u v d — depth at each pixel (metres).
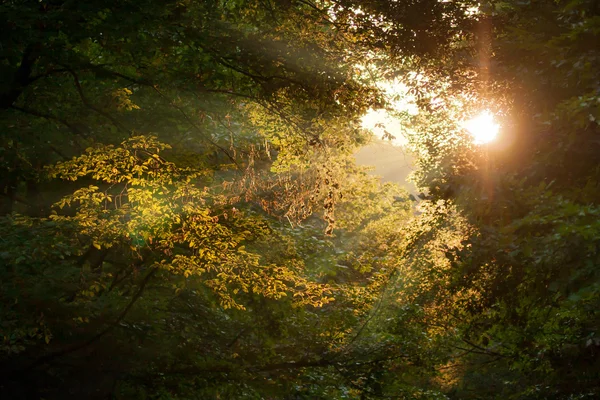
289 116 14.92
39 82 12.23
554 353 12.22
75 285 9.95
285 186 15.86
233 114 15.27
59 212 12.75
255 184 14.70
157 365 12.46
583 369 10.41
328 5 14.11
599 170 8.37
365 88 14.35
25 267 9.13
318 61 13.77
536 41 9.89
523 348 13.61
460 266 11.16
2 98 11.36
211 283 12.29
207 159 15.26
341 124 14.88
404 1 12.77
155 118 14.41
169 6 11.41
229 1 14.38
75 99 13.30
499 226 9.36
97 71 12.17
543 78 9.99
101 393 11.72
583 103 7.22
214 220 11.62
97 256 12.43
